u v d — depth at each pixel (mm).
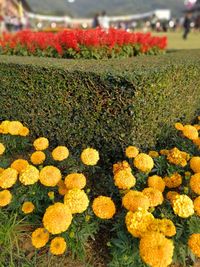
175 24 38719
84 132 3066
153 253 1630
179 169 2545
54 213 1876
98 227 2248
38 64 3143
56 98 3109
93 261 2143
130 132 2746
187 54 4523
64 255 2146
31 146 3451
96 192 2740
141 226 1805
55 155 2475
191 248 1827
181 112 3502
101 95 2760
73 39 4305
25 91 3318
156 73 2680
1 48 5039
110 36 4570
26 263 2090
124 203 2004
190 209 1916
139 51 5066
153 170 2604
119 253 2004
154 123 2973
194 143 2969
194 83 3590
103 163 3057
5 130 2953
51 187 2439
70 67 2947
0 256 2115
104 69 2797
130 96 2586
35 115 3387
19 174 2422
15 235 2219
